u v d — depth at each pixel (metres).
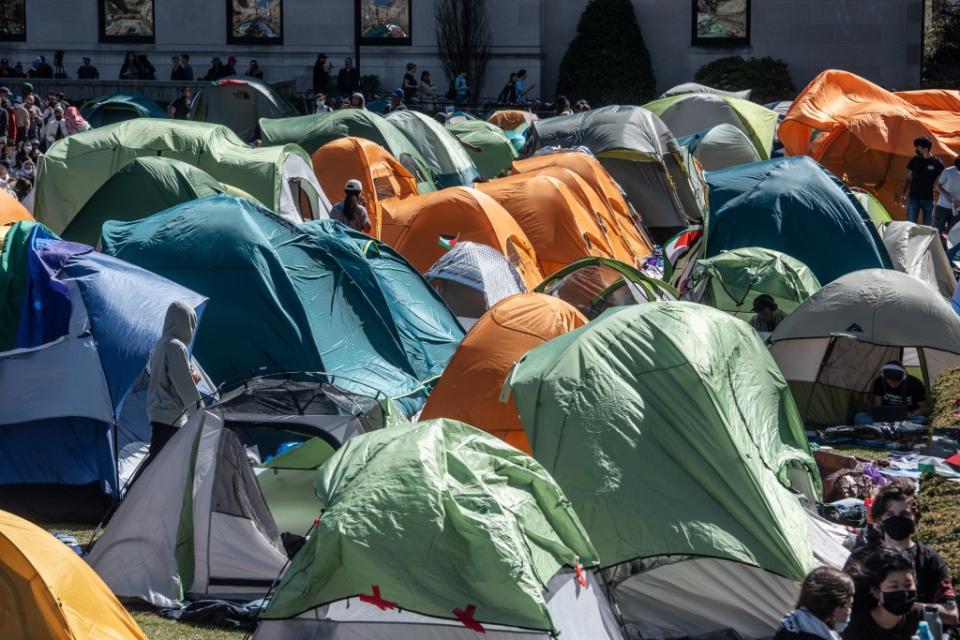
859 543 21.17
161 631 20.70
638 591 21.11
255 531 22.73
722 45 105.06
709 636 20.64
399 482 18.14
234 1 102.94
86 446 26.53
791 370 34.97
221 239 32.59
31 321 27.30
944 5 126.94
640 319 23.80
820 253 44.09
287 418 24.23
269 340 31.94
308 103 95.75
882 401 33.97
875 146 63.59
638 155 63.69
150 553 22.48
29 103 81.44
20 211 42.84
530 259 46.94
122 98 85.56
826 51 104.81
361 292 34.81
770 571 20.70
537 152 62.66
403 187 59.94
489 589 17.31
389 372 33.78
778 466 22.70
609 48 102.00
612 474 21.64
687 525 21.08
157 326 27.64
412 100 99.19
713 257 41.28
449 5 102.56
